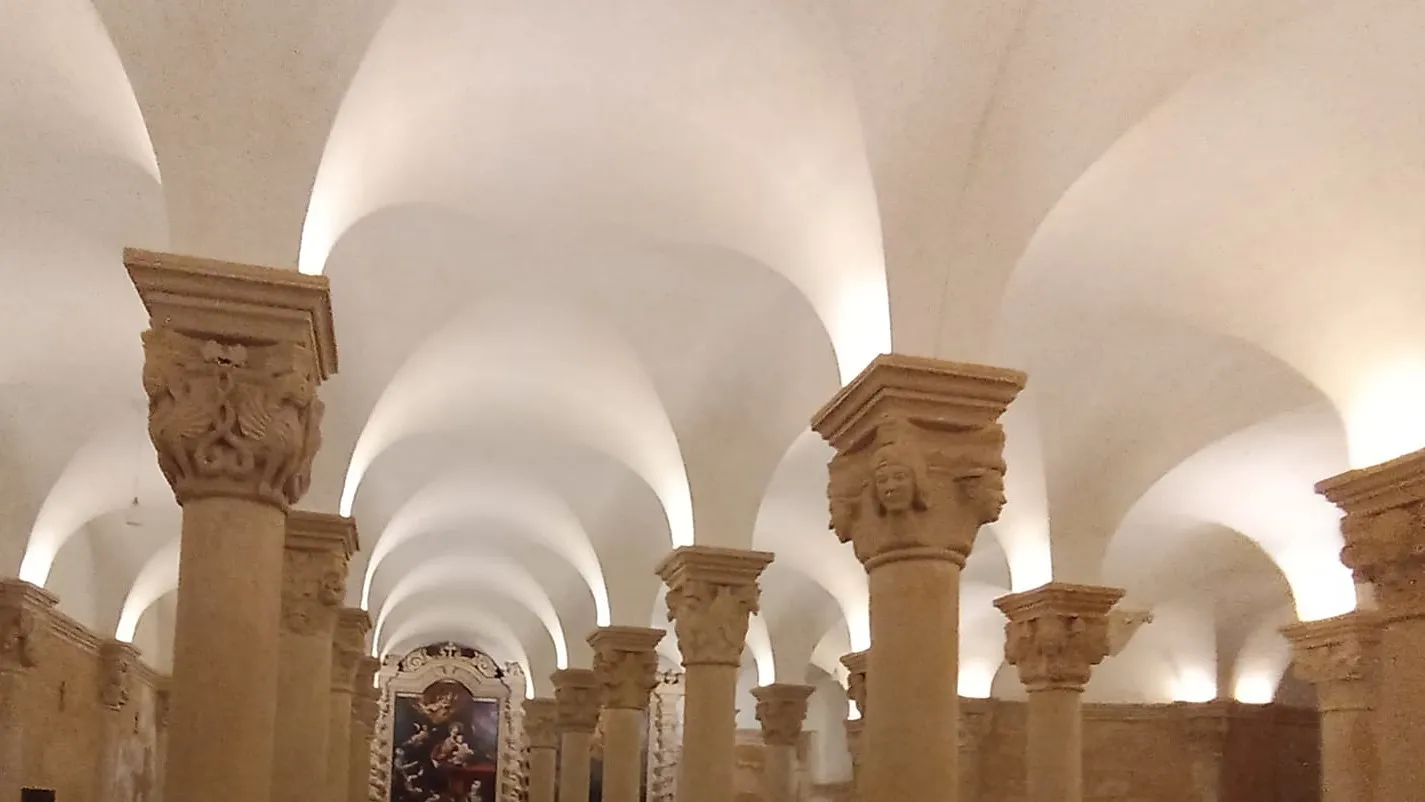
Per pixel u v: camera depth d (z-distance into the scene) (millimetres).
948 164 7230
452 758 28250
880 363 7012
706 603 11578
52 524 12969
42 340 10609
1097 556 12250
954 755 6789
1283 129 7367
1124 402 11633
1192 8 6629
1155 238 8523
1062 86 7070
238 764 5480
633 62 7234
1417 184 7590
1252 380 10930
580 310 10633
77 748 15320
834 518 7383
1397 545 8086
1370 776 9922
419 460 14727
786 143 7562
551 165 8258
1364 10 6527
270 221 6035
